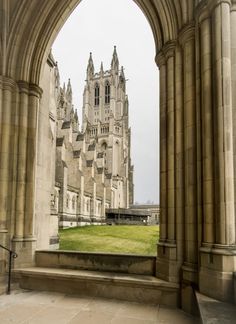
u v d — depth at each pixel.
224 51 4.90
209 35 5.24
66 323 4.75
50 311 5.35
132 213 56.19
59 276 6.66
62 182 37.06
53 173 13.17
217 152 4.84
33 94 8.39
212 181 4.95
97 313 5.25
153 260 6.56
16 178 7.86
